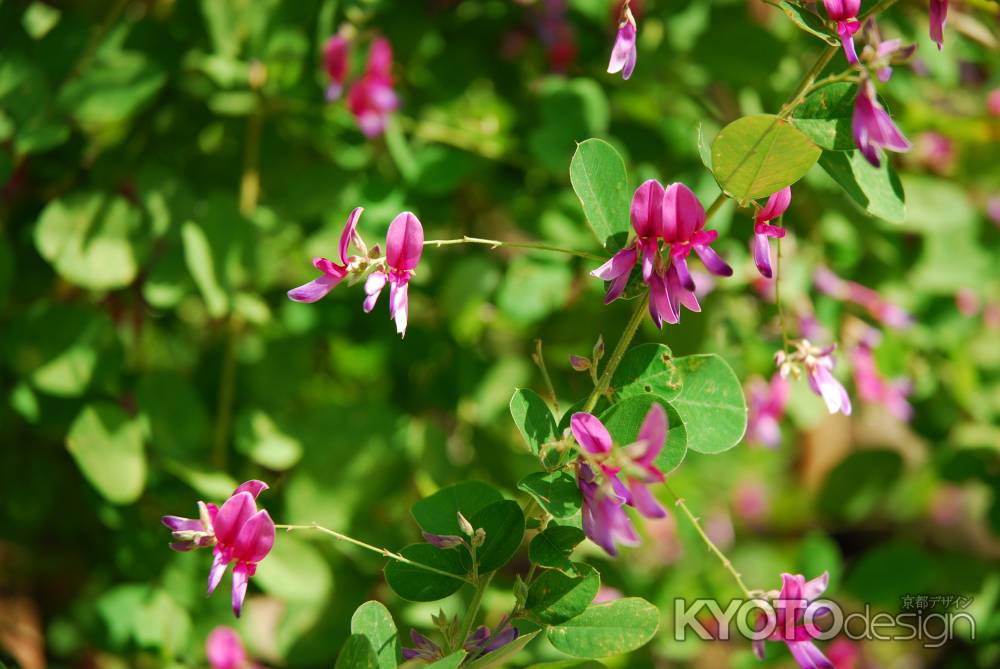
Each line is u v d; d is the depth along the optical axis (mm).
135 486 875
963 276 1014
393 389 1010
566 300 948
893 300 1007
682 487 996
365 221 918
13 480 951
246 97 911
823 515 1084
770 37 933
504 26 964
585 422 681
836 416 1279
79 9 901
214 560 699
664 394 719
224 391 910
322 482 903
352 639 701
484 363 965
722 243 925
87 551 981
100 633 914
